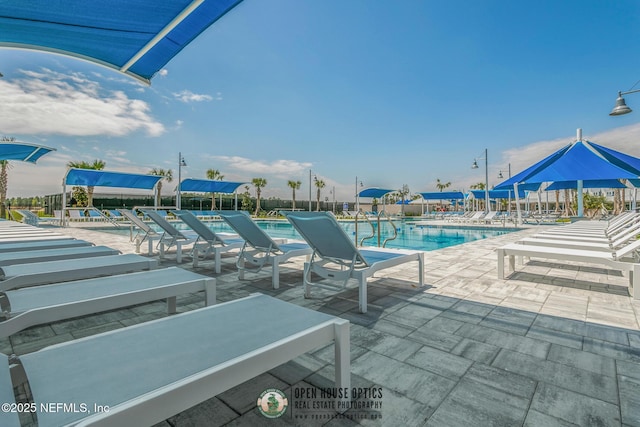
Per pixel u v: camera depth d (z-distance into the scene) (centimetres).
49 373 111
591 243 494
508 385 174
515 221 1758
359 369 191
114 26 279
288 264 548
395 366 194
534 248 426
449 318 278
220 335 144
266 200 4256
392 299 335
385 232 1600
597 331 247
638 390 169
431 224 1880
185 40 312
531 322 268
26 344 232
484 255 622
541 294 353
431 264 530
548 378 181
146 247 758
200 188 2309
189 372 112
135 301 224
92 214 2161
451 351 214
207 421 145
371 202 4441
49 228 1477
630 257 430
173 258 606
